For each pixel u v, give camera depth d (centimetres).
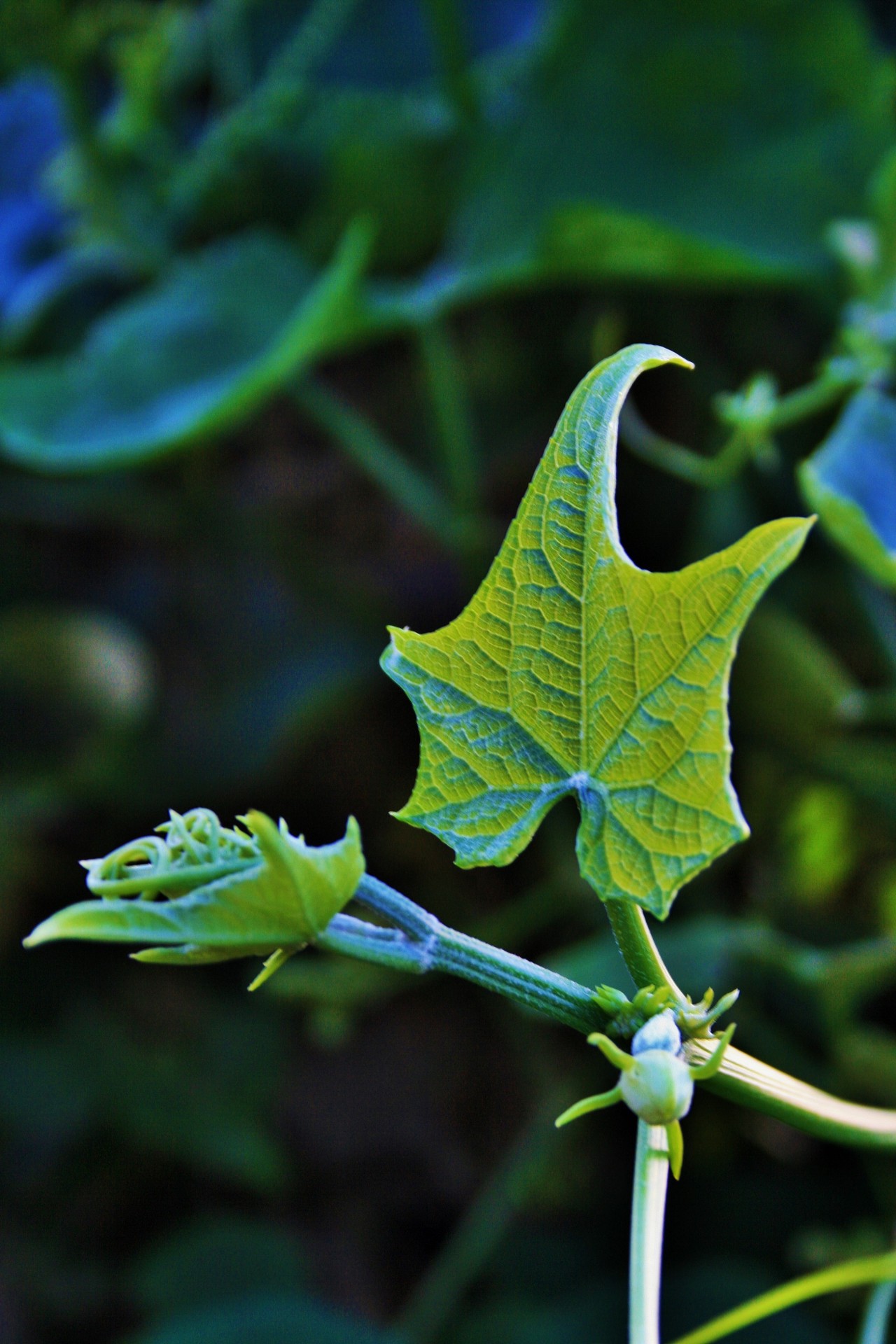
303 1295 90
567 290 99
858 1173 89
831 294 75
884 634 78
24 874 103
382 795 102
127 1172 102
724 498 84
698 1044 36
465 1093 102
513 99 87
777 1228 87
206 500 103
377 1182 102
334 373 110
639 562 93
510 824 35
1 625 95
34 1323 95
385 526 109
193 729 98
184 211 96
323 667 97
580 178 81
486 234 84
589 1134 96
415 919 35
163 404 78
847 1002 75
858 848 87
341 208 94
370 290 85
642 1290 35
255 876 34
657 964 36
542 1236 94
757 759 84
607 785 35
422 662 36
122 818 103
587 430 35
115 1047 100
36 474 100
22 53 89
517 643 35
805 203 77
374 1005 105
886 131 76
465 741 35
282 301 82
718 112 79
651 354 35
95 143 93
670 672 34
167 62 95
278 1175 97
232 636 101
